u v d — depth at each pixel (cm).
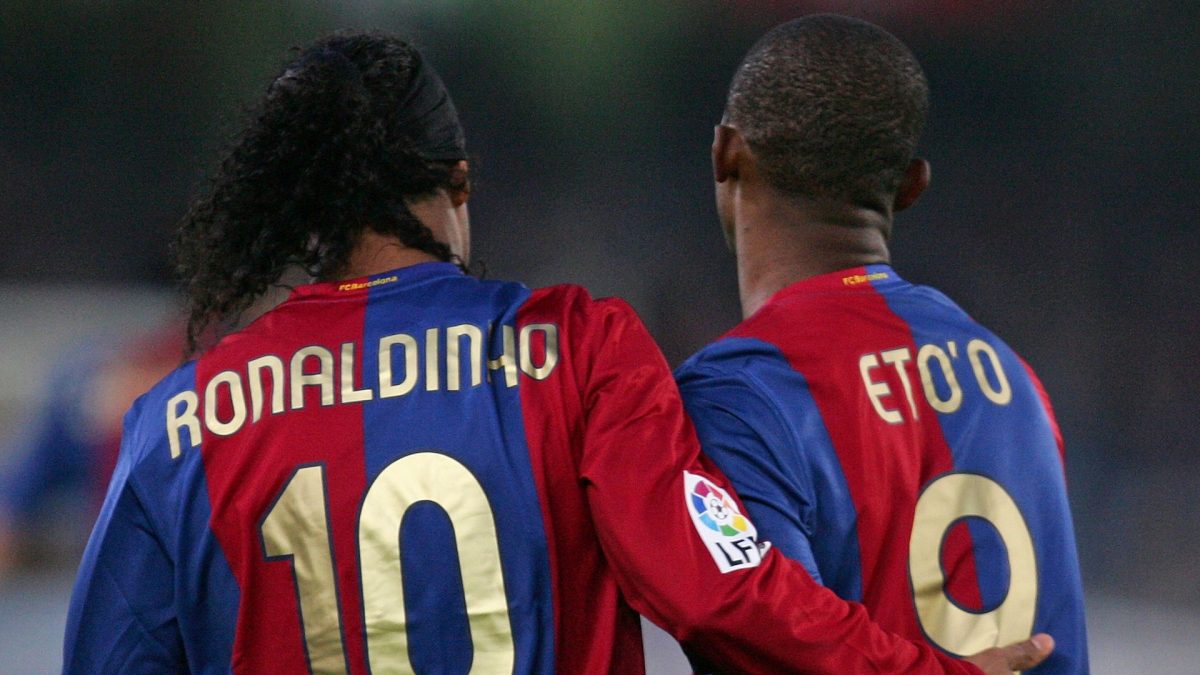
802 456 658
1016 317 5319
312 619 604
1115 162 5528
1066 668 689
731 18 6034
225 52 5606
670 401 635
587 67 6056
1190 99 5462
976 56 5659
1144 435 4488
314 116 636
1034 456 704
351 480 610
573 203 5997
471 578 603
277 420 620
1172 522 3391
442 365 627
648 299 5784
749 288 737
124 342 1513
